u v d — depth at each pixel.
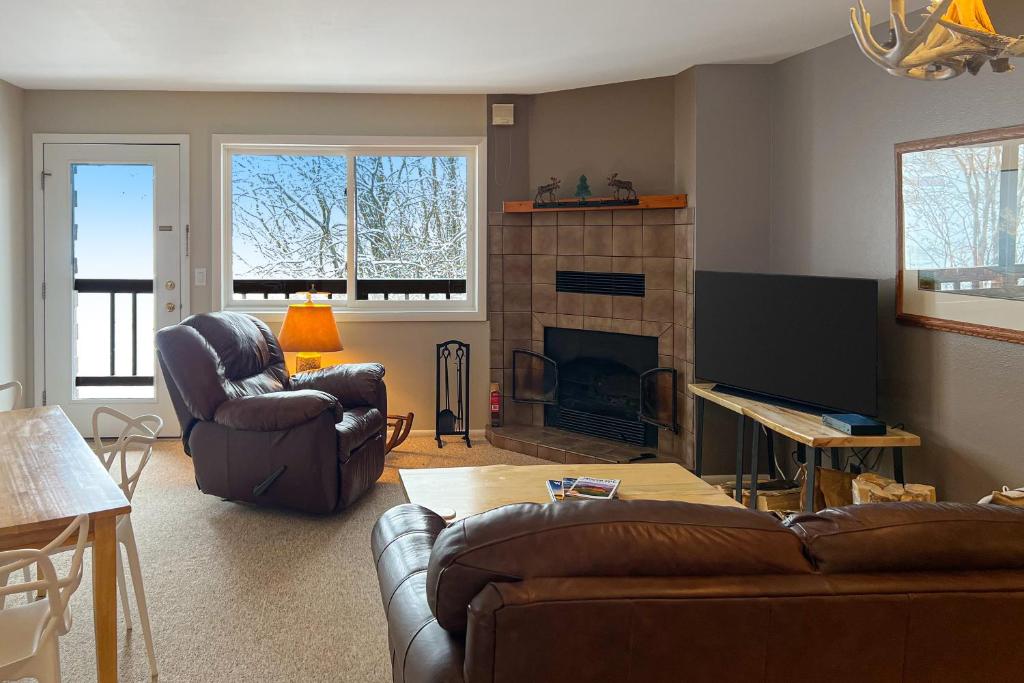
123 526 2.72
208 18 4.10
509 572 1.53
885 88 4.15
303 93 6.05
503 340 6.23
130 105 5.99
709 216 5.20
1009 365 3.43
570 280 5.99
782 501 4.41
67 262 6.04
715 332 4.91
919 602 1.55
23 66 5.19
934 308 3.83
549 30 4.32
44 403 6.08
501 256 6.18
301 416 4.20
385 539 2.19
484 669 1.48
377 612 3.26
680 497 3.35
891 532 1.60
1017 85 3.35
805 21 4.17
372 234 6.34
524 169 6.14
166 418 6.16
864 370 3.97
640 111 5.68
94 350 6.13
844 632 1.55
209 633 3.06
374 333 6.24
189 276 6.11
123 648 2.94
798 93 4.89
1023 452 3.37
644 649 1.50
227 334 4.77
